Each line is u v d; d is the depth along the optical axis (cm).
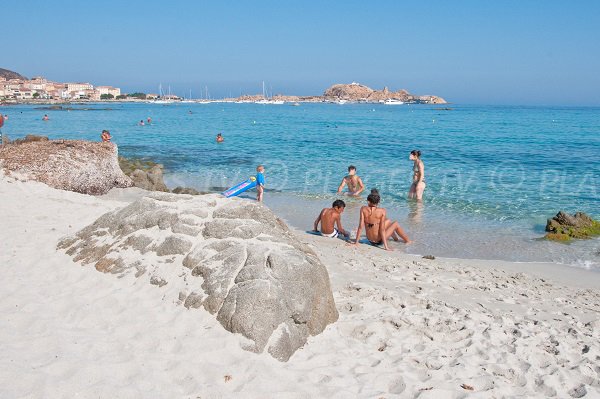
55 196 1319
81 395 432
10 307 601
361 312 664
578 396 505
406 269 906
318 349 552
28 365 469
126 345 521
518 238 1260
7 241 847
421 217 1477
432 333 616
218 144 3788
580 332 654
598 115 12019
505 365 554
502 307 738
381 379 502
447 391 489
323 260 907
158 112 11325
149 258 672
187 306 579
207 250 639
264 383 468
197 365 489
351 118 9200
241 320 530
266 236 649
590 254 1132
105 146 1819
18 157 1549
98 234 771
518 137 4772
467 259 1077
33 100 18838
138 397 438
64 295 635
